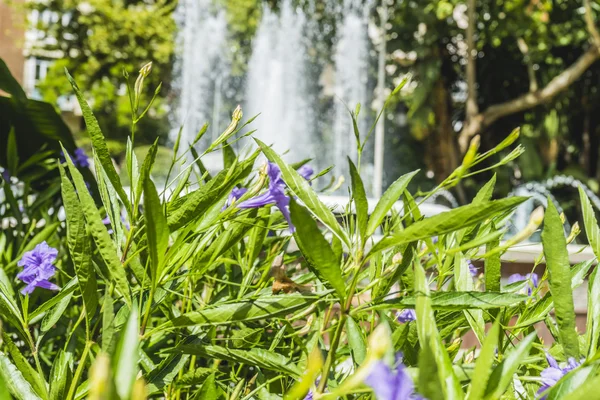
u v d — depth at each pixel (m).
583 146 14.26
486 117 12.79
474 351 0.88
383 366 0.44
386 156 14.13
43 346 1.21
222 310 0.72
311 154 14.35
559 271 0.70
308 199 0.70
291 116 14.49
